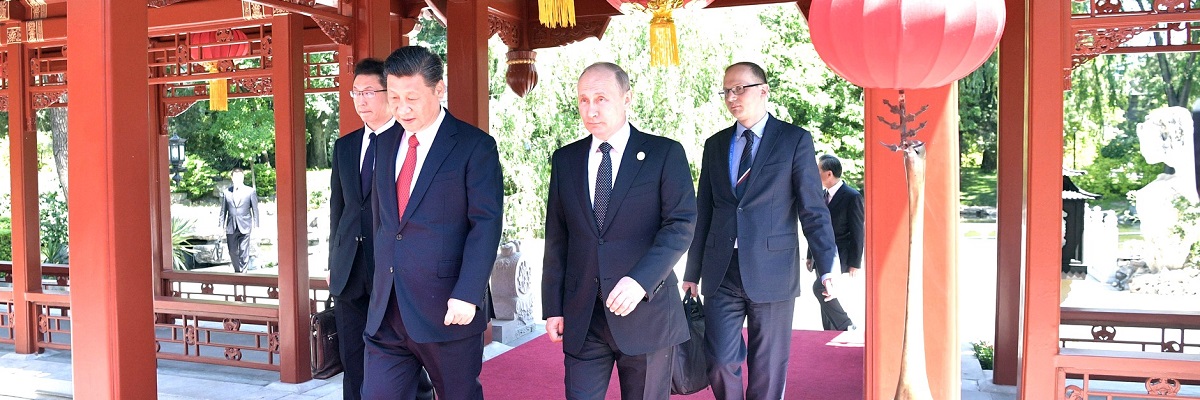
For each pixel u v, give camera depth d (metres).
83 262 3.62
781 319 3.82
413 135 3.28
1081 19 3.95
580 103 3.14
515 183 14.81
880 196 3.39
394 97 3.12
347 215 4.04
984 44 2.47
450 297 3.11
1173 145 12.77
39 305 6.98
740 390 3.90
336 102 17.95
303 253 5.87
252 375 6.08
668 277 3.21
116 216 3.57
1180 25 5.45
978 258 14.30
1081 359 3.24
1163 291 10.95
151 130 8.10
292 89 5.70
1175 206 12.38
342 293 4.05
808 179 3.83
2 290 7.10
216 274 8.09
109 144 3.54
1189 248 11.87
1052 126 3.17
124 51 3.58
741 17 15.48
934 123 3.41
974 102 17.94
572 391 3.21
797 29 17.08
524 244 15.09
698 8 3.90
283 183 5.76
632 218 3.12
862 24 2.46
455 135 3.25
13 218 6.96
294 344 5.80
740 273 3.76
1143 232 12.35
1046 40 3.16
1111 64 16.03
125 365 3.63
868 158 3.41
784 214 3.84
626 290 2.95
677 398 5.01
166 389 5.71
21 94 6.90
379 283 3.29
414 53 3.12
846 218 6.00
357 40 5.50
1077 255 11.14
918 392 2.75
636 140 3.18
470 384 3.32
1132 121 16.03
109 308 3.59
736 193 3.85
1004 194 5.35
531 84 7.09
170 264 8.35
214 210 18.30
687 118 14.09
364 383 3.36
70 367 6.56
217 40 6.39
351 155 4.06
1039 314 3.25
